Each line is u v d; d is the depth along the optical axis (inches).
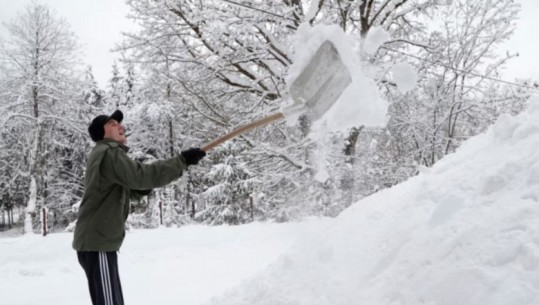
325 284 111.8
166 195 925.8
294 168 490.6
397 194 141.3
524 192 92.1
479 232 86.3
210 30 422.0
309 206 469.7
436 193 119.1
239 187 872.9
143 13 466.9
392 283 92.7
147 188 119.2
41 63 896.3
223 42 453.4
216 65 476.4
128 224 777.6
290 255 137.5
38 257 323.9
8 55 880.3
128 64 493.7
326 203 461.7
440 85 523.5
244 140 501.7
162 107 872.9
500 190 97.7
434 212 104.4
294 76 98.9
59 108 942.4
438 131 539.5
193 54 497.7
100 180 119.3
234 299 133.9
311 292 113.1
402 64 88.6
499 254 78.1
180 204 1055.0
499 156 115.6
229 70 486.0
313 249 132.8
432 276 84.7
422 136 550.9
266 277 135.2
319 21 452.4
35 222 937.5
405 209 123.3
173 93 517.7
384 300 90.3
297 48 99.3
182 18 462.6
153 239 371.2
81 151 1181.1
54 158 1110.4
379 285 95.7
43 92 911.7
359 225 132.0
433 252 90.8
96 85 1258.6
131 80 1109.1
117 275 122.3
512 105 507.8
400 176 541.3
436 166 144.9
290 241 353.1
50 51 898.7
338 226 141.3
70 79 925.8
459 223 93.8
